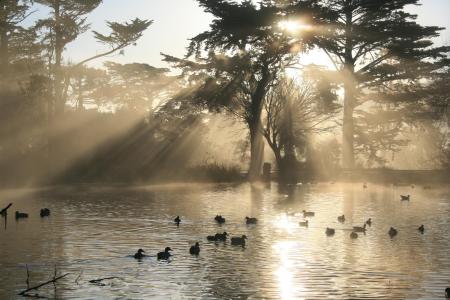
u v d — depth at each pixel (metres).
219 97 55.31
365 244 19.94
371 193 40.31
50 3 59.34
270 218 26.41
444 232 22.61
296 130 58.97
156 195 37.69
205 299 13.64
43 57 59.97
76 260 17.31
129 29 60.06
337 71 60.56
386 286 14.68
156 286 14.59
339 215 27.61
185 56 55.31
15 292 14.17
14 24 56.25
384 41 60.03
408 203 33.31
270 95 57.88
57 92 58.91
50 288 14.45
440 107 65.75
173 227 23.56
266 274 15.73
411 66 61.22
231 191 41.41
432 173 54.94
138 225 24.05
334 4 58.31
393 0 57.50
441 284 14.86
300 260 17.38
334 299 13.65
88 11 60.34
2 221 25.28
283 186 47.03
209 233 22.09
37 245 19.50
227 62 55.12
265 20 52.12
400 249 19.09
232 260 17.30
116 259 17.44
